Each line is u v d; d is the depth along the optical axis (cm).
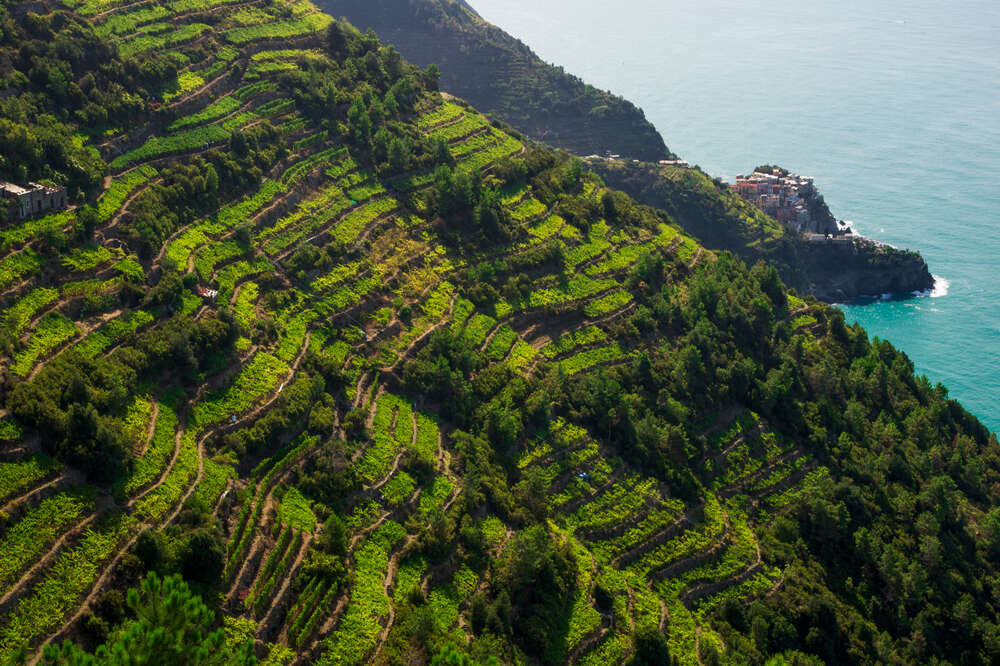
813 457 18612
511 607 12756
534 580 13200
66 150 15075
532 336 18462
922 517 17450
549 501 15312
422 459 14300
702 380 18775
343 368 15500
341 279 16975
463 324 17600
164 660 8050
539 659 12481
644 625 13438
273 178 18362
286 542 11994
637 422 17162
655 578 15175
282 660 10638
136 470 11569
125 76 17838
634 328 19400
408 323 17025
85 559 10344
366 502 13312
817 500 17050
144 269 14438
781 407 19262
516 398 16525
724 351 19825
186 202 16412
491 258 19412
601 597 13712
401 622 11700
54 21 17575
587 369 18175
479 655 11394
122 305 13625
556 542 14325
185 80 19188
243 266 15988
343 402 14862
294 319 15800
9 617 9531
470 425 15725
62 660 8381
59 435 11112
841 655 15162
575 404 17162
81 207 14300
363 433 14425
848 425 19512
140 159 16600
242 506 12119
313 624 11150
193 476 12050
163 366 13112
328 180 19338
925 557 16925
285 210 17838
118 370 12388
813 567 16388
